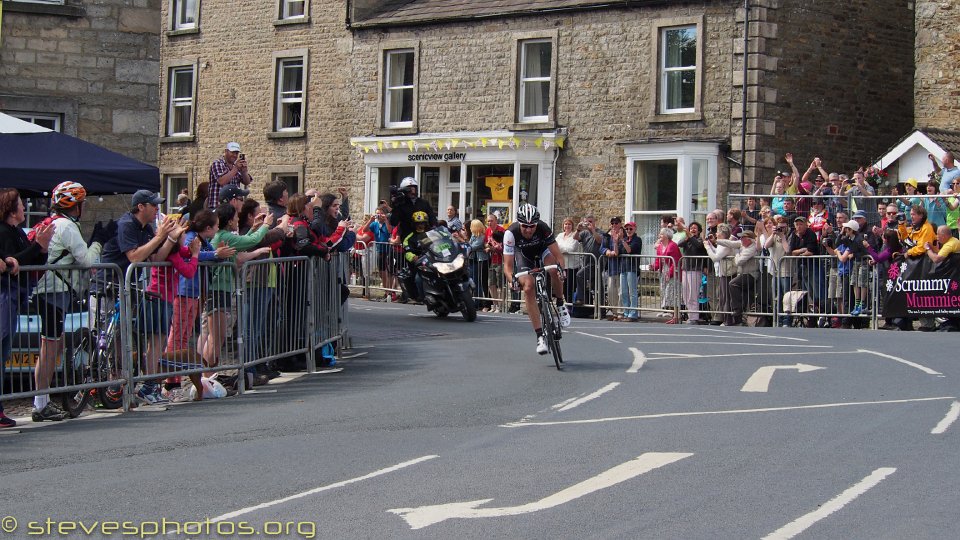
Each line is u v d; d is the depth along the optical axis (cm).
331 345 1524
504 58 3106
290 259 1388
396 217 2189
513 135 3016
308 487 812
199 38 3678
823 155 2872
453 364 1477
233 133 3609
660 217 2866
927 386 1246
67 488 819
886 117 2994
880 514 721
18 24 1984
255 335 1316
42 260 1130
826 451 909
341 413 1122
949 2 2662
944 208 2123
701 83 2825
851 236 2058
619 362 1478
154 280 1188
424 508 745
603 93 2959
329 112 3428
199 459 912
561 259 1434
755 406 1127
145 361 1189
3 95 1969
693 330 1977
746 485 798
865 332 1916
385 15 3334
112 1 2048
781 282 2125
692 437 971
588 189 2980
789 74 2812
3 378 1068
